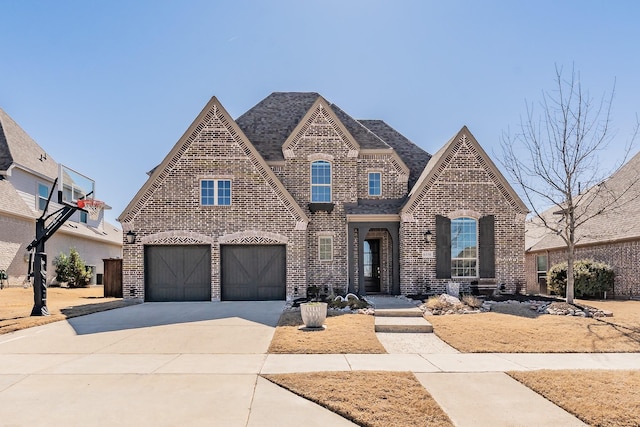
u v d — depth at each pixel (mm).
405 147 24234
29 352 9617
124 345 10258
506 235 19766
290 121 22969
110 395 6734
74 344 10383
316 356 9242
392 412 5980
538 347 10016
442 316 13938
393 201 21047
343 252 20312
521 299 17109
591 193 26469
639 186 22094
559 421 5801
